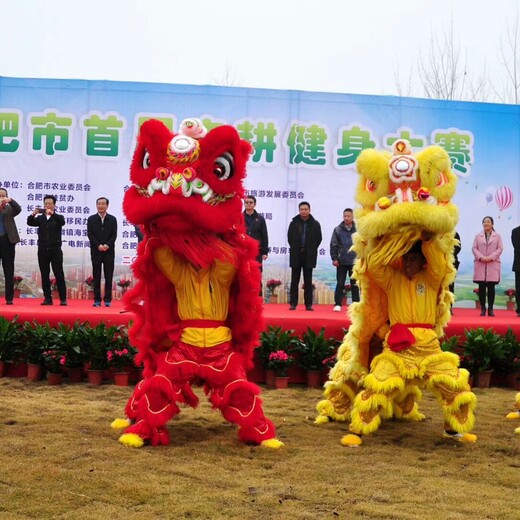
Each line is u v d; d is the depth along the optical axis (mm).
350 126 15898
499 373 9977
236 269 6445
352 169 15930
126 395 8516
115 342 9164
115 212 15648
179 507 4688
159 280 6484
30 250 15602
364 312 6828
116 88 15555
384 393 6480
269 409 8078
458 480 5543
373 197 6566
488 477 5656
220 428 7047
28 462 5562
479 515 4688
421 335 6590
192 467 5609
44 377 9453
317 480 5422
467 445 6660
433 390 6590
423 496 5062
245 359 6652
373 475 5578
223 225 6176
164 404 6273
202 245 6203
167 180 6078
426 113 16016
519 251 14016
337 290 13508
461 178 16141
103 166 15602
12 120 15422
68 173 15555
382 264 6488
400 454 6289
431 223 6234
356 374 7305
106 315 9773
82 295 15680
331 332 9812
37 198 15531
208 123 15688
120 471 5402
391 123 15953
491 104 16109
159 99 15617
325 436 6895
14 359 9469
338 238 13500
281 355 9172
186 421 7340
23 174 15492
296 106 15797
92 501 4773
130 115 15602
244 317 6504
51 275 15602
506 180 16203
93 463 5602
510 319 12086
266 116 15758
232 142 6227
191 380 6430
